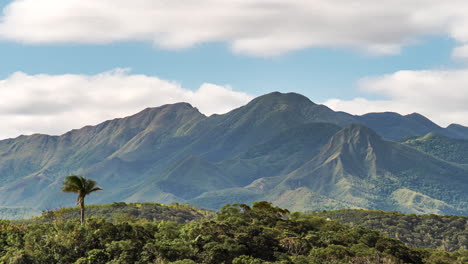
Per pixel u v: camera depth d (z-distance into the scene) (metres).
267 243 122.31
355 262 120.06
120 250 107.50
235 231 125.00
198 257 111.38
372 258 124.38
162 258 107.81
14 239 114.25
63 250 108.81
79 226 113.31
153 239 118.00
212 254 110.88
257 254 118.81
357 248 132.38
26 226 127.38
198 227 122.56
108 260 106.12
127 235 114.75
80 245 110.00
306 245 126.25
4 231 118.31
